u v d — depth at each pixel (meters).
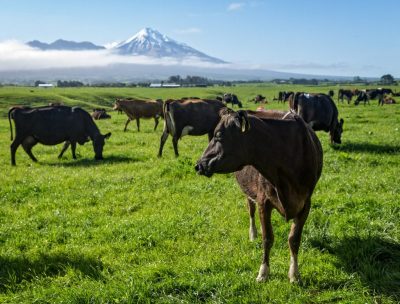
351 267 7.17
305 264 7.34
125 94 96.62
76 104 74.50
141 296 6.38
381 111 43.34
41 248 8.61
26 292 6.75
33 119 18.72
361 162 15.59
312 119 19.77
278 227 8.80
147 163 17.08
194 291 6.52
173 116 18.70
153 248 8.45
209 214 10.19
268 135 6.21
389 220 8.73
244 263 7.45
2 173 16.20
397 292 6.32
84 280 7.08
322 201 10.30
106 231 9.27
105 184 13.53
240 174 7.68
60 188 13.12
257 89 145.12
